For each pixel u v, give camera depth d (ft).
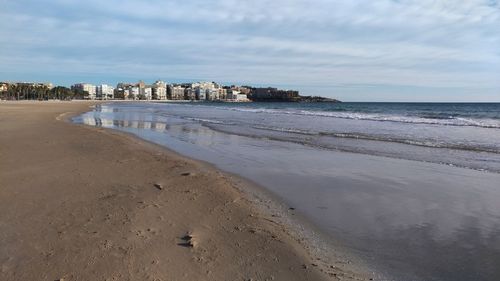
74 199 23.30
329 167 36.63
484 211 23.04
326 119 114.32
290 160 40.42
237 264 15.23
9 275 13.94
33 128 69.05
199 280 13.83
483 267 15.64
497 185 29.40
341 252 16.94
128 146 47.55
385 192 27.37
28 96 458.09
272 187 28.45
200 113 162.71
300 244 17.60
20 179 28.25
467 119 116.06
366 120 108.58
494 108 249.14
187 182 28.58
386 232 19.51
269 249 16.79
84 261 15.03
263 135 65.46
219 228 19.12
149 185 27.32
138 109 222.48
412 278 14.67
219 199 24.32
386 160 40.50
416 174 33.42
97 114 148.36
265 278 14.21
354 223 20.79
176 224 19.39
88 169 32.37
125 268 14.51
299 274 14.65
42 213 20.65
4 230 18.20
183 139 59.26
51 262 14.93
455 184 29.73
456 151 46.80
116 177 29.60
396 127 82.64
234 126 86.28
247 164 37.99
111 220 19.63
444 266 15.72
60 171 31.27
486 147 49.98
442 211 23.04
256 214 21.70
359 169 35.60
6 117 103.55
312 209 23.21
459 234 19.30
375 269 15.35
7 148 42.96
